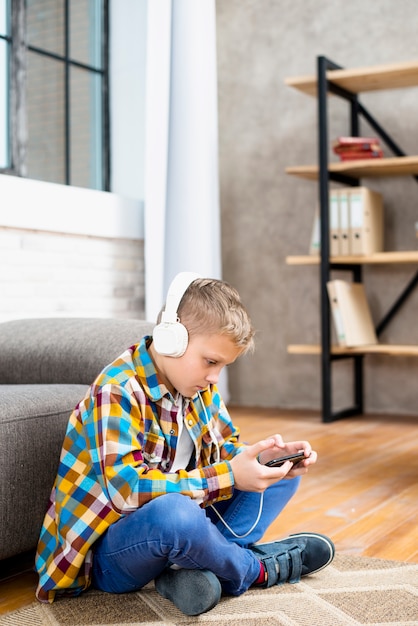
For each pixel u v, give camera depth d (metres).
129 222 3.63
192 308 1.32
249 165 4.09
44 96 3.52
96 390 1.38
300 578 1.54
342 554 1.71
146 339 1.44
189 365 1.33
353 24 3.83
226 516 1.54
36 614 1.37
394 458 2.74
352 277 3.86
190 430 1.43
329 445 2.97
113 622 1.33
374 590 1.47
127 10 3.83
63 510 1.40
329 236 3.52
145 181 3.69
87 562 1.41
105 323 2.00
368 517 2.01
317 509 2.09
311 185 3.94
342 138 3.53
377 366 3.81
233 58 4.11
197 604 1.32
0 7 3.27
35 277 3.19
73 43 3.68
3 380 1.94
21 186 3.06
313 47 3.92
